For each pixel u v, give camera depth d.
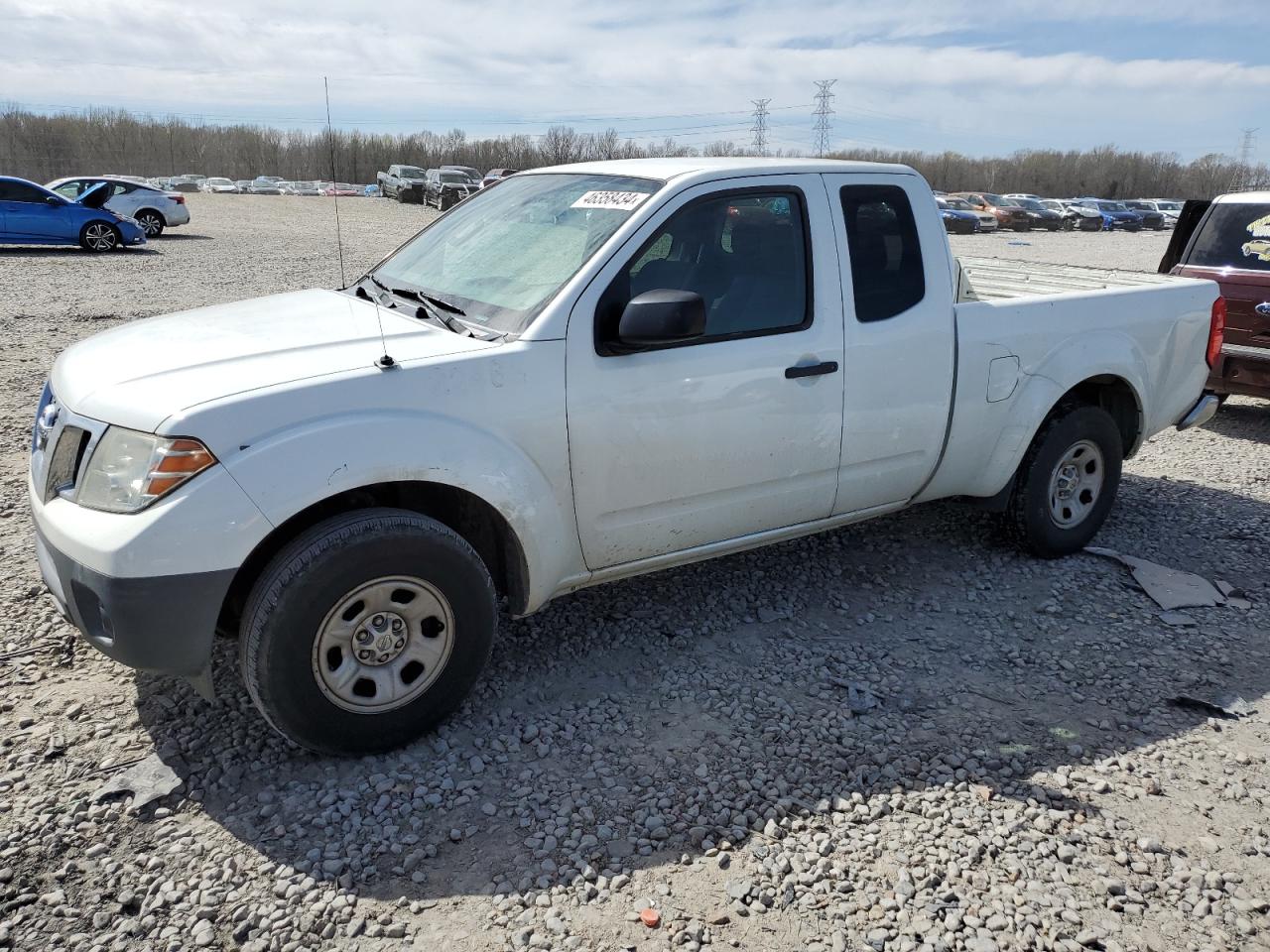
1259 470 6.62
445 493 3.29
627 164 3.89
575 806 2.89
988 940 2.42
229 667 3.55
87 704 3.29
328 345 3.13
